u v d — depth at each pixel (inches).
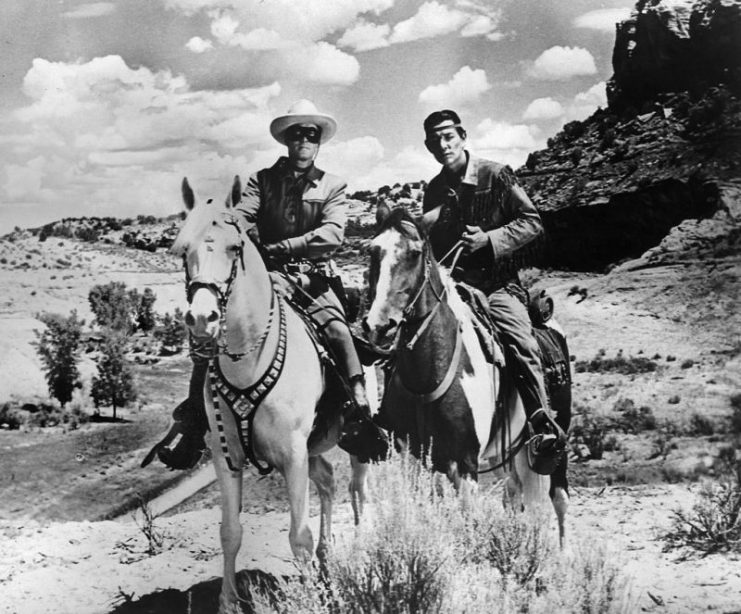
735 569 237.6
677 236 1254.3
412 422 222.4
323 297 221.3
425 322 213.9
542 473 237.3
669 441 551.8
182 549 278.7
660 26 1657.2
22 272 1727.4
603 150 1631.4
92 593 231.1
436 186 258.2
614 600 182.2
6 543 290.5
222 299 181.2
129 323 1381.6
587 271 1375.5
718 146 1449.3
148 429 852.0
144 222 2225.6
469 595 177.6
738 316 946.1
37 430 855.1
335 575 182.2
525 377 231.0
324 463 237.0
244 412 193.2
